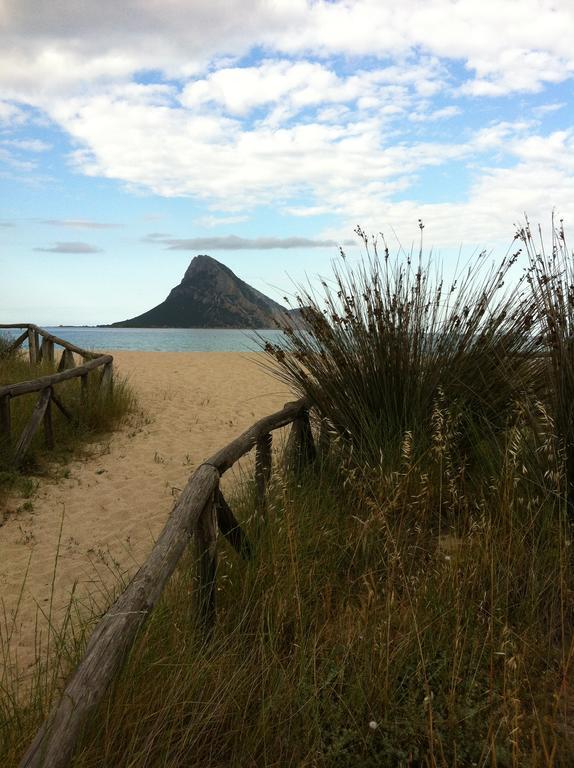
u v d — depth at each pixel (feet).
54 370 37.42
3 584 13.58
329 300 15.25
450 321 14.88
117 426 28.96
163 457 24.38
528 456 11.23
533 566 9.45
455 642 7.57
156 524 17.19
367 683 7.61
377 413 14.35
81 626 9.96
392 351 14.47
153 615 8.72
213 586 9.37
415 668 7.86
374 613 8.75
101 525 17.21
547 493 10.51
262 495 12.92
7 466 20.98
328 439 14.97
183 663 7.75
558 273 11.62
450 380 14.23
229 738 7.16
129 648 6.47
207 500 9.40
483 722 6.92
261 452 13.30
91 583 13.53
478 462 13.10
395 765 6.72
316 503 12.59
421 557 10.66
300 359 15.08
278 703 7.39
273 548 10.53
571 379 10.85
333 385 14.80
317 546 11.14
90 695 5.75
